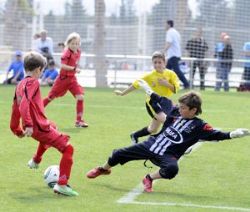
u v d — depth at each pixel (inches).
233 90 1897.1
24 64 592.1
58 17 2258.9
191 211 550.0
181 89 1738.4
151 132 855.7
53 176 621.3
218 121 1147.9
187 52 1859.0
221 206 570.6
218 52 1797.5
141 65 2237.9
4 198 583.2
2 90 1625.2
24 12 2190.0
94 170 645.3
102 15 1957.4
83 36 2253.9
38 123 587.2
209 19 2006.6
